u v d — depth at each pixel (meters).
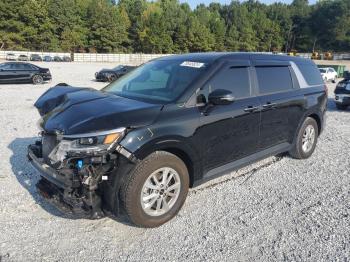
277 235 3.57
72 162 3.26
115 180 3.31
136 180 3.37
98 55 71.19
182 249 3.31
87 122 3.28
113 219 3.85
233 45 121.38
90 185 3.22
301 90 5.55
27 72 20.69
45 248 3.27
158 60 4.94
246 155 4.63
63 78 26.47
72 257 3.16
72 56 66.56
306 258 3.19
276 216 3.95
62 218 3.82
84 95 4.13
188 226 3.72
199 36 105.75
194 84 3.97
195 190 4.61
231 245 3.38
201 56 4.56
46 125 3.55
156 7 119.12
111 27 90.88
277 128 5.06
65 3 84.25
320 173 5.32
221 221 3.83
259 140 4.76
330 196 4.50
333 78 32.59
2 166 5.26
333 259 3.18
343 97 12.33
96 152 3.15
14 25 75.88
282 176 5.17
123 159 3.31
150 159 3.44
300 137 5.68
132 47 101.06
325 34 133.88
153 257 3.19
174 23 104.38
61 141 3.25
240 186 4.77
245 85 4.54
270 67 5.04
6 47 76.12
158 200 3.64
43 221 3.75
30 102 12.57
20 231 3.54
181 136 3.64
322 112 6.09
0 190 4.43
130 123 3.34
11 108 10.97
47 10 82.00
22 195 4.32
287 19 137.88
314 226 3.74
